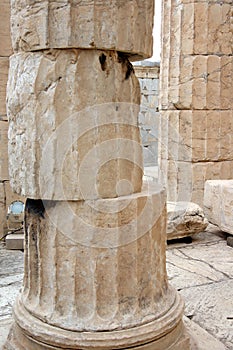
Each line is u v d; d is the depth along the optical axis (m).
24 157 2.61
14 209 5.44
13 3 2.60
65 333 2.55
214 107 7.31
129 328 2.59
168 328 2.70
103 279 2.60
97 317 2.59
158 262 2.84
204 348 3.08
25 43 2.54
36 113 2.52
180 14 7.18
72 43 2.41
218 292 4.22
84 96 2.49
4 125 5.53
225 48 7.26
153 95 13.97
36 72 2.49
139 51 2.60
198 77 7.21
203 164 7.32
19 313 2.79
